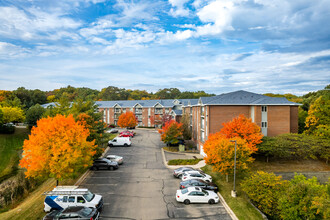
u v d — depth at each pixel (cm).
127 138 4409
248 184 1912
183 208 1756
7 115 5488
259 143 2823
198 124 4056
